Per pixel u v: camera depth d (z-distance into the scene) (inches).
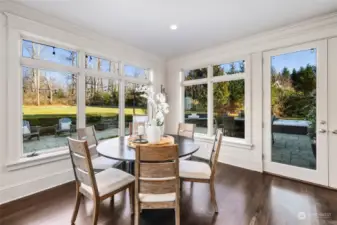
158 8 100.7
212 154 101.2
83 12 105.6
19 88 102.0
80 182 78.5
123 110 163.6
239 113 153.0
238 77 151.3
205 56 171.6
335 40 107.0
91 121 141.8
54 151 119.3
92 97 142.3
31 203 94.3
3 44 94.8
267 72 135.0
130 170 100.4
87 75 136.5
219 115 166.9
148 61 183.9
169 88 203.0
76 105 131.6
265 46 135.3
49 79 118.7
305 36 117.8
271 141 134.4
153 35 138.3
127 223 78.2
